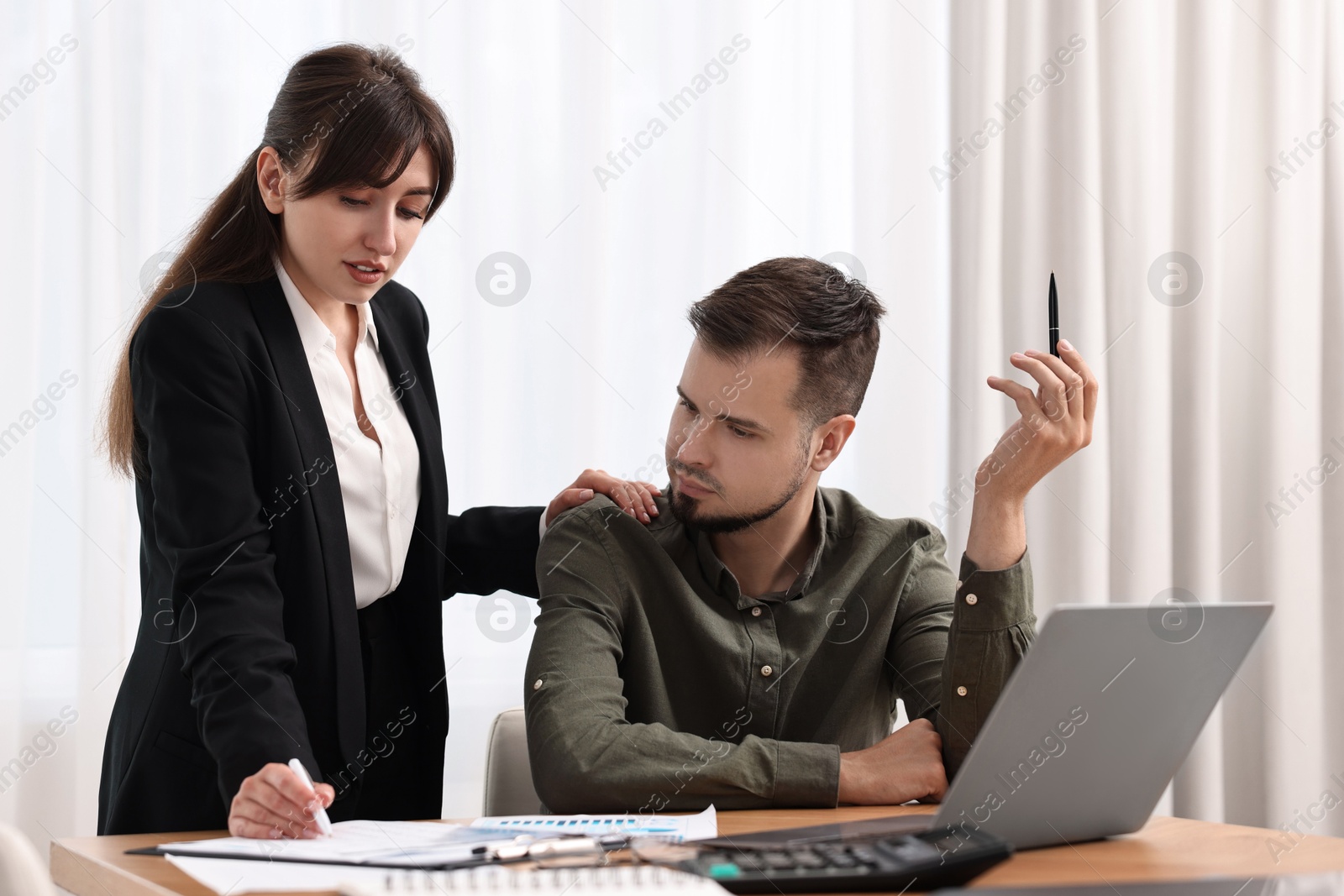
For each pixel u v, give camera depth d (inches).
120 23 67.0
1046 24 85.7
